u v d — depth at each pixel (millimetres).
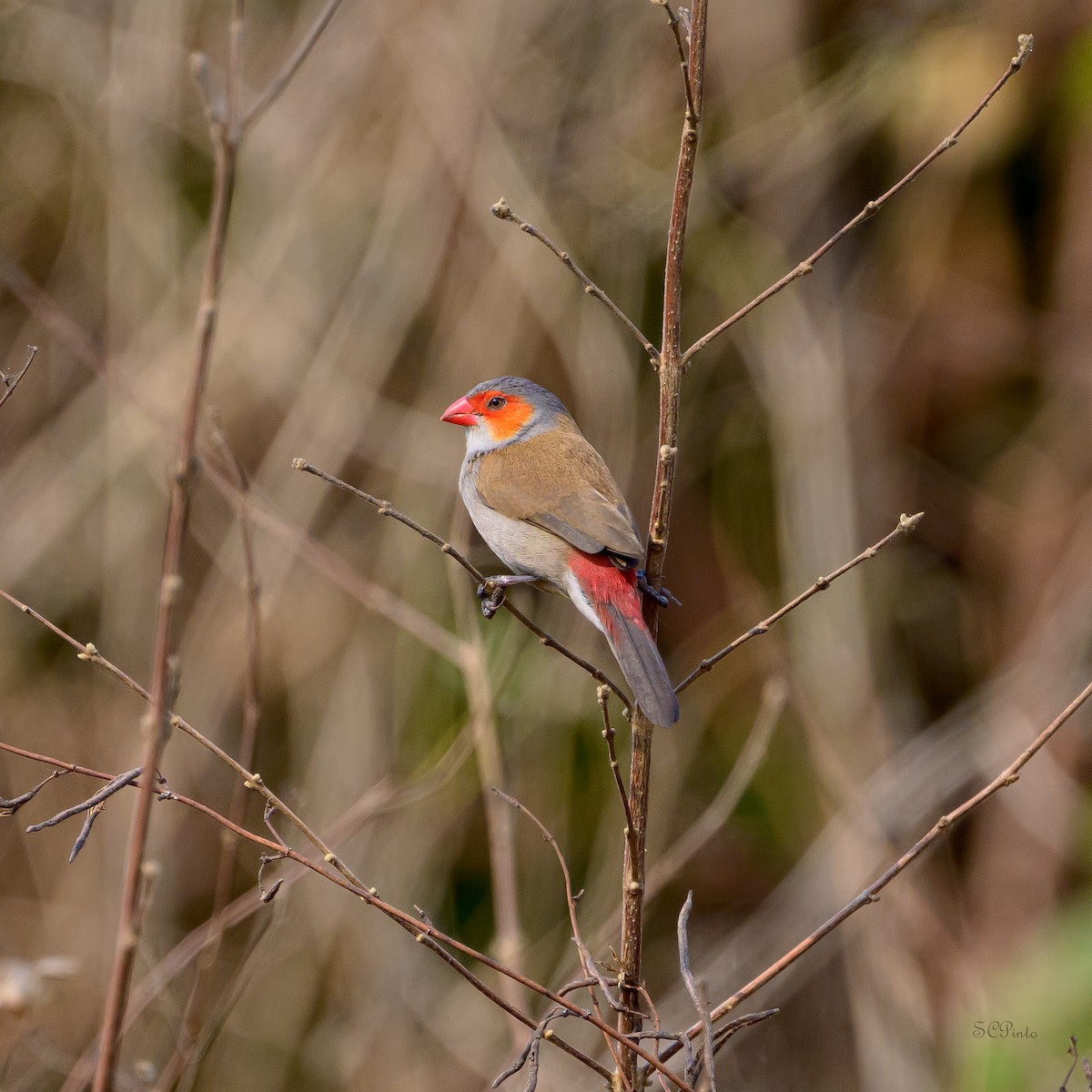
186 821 11836
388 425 12109
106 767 11820
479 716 8852
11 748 5207
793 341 13109
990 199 13719
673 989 12312
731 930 12648
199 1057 6980
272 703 12148
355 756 11641
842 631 12766
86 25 12891
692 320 13133
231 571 11906
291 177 12625
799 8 13227
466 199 12242
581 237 12578
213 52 12836
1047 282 13875
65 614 12375
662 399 5637
